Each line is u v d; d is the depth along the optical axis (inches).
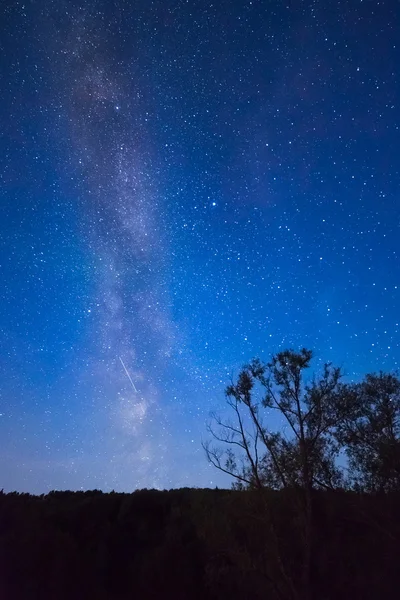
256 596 613.9
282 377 655.1
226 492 990.4
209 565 641.6
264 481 639.8
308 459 635.5
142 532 886.4
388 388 641.6
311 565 616.7
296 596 569.0
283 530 633.0
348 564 613.3
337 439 647.1
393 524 601.0
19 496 1076.5
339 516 645.3
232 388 662.5
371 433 637.9
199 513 738.2
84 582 722.2
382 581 581.0
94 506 986.7
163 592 728.3
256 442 650.8
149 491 1052.5
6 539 739.4
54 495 1139.3
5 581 679.1
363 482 638.5
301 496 641.0
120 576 787.4
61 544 755.4
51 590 690.8
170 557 755.4
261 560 616.4
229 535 645.3
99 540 863.7
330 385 652.7
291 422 647.1
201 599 716.7
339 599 589.3
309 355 661.3
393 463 611.5
